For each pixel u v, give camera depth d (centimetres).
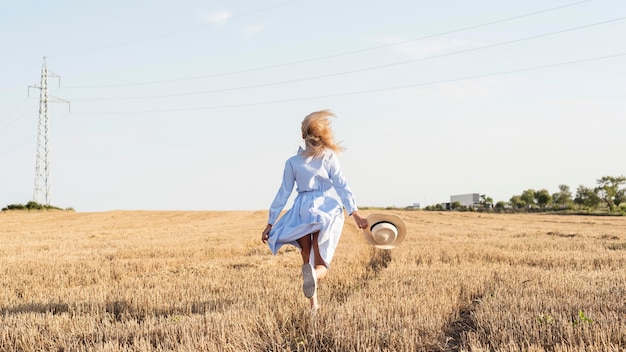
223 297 827
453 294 779
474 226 3712
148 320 629
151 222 5122
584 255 1445
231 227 3691
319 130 605
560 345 498
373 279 997
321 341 524
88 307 779
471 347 495
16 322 645
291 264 1341
